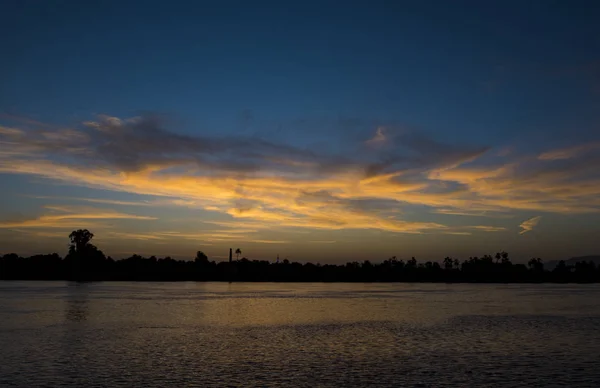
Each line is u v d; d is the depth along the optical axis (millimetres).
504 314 89188
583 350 50062
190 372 39125
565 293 180250
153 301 117250
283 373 39094
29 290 169625
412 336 59500
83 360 43344
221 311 91938
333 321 76000
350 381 36750
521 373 39625
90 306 99938
